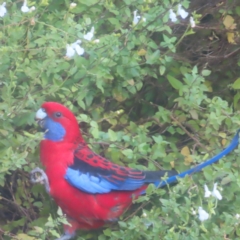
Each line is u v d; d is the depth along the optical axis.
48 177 6.91
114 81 7.82
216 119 7.54
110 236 7.00
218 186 7.04
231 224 6.70
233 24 8.56
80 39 7.14
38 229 6.48
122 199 7.05
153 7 7.81
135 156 7.27
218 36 8.92
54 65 7.02
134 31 7.68
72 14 7.67
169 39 7.75
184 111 8.07
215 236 6.57
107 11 7.85
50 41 7.19
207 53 8.98
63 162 6.86
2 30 7.14
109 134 7.31
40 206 7.45
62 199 6.92
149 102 8.49
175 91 8.55
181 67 8.34
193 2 8.80
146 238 6.81
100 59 7.20
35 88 7.22
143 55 7.82
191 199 7.06
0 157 6.62
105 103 8.17
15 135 7.14
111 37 7.30
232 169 7.21
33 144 6.86
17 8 7.61
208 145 7.87
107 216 7.05
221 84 9.10
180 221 6.75
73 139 6.99
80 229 7.39
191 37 8.81
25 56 7.30
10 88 6.77
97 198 6.95
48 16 7.58
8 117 6.83
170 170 7.31
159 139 7.42
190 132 8.17
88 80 7.32
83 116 7.29
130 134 7.60
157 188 6.88
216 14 8.85
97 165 6.95
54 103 6.96
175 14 7.77
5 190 7.75
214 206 6.84
